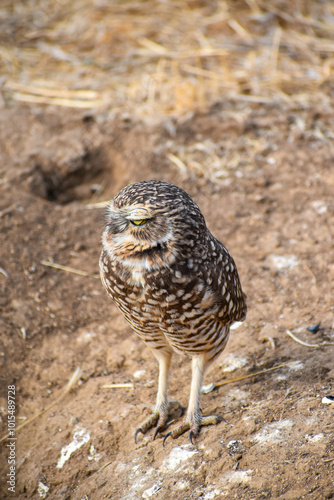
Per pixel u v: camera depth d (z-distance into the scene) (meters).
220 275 6.77
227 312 7.09
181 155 13.02
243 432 6.69
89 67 16.28
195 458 6.56
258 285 9.98
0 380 8.96
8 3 19.42
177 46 16.67
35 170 12.77
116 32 17.31
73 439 7.86
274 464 6.01
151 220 6.15
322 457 5.89
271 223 11.28
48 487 7.38
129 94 14.98
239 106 14.18
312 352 8.12
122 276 6.51
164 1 18.42
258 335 8.89
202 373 7.41
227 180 12.38
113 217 6.41
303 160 12.55
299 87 14.72
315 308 9.24
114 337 9.71
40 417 8.49
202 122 13.65
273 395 7.33
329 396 6.91
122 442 7.54
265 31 16.80
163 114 14.08
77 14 18.55
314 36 16.59
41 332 9.77
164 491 6.24
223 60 15.71
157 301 6.54
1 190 12.12
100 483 6.93
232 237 11.12
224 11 17.75
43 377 9.12
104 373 9.05
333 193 11.65
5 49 17.14
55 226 11.62
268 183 12.18
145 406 7.99
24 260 10.84
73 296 10.42
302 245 10.64
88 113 14.20
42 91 15.40
